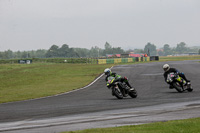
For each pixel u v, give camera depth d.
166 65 39.19
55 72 108.00
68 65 159.00
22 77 93.44
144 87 49.62
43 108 30.50
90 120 21.80
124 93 35.50
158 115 22.39
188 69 94.25
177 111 23.73
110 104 30.56
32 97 44.97
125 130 16.75
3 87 68.75
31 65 170.25
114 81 35.06
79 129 18.77
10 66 163.12
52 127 19.86
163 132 15.76
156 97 34.94
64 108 29.53
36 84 71.44
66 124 20.70
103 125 19.66
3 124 21.88
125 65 141.25
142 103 29.95
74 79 78.56
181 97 33.44
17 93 53.16
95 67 129.12
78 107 29.66
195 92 37.84
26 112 28.14
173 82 38.88
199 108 24.62
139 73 85.38
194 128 16.33
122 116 22.77
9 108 32.44
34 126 20.52
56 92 50.75
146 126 17.80
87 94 44.19
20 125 21.16
